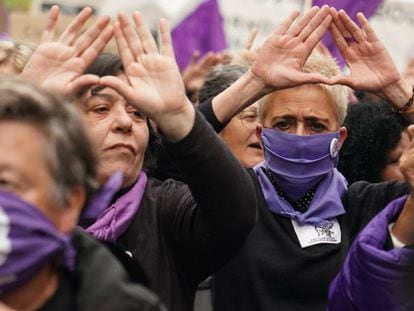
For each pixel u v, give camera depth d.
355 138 7.43
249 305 5.97
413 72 9.84
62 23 10.58
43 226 3.64
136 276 4.61
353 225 6.16
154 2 10.30
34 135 3.66
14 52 6.21
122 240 5.48
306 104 6.16
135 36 5.00
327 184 6.23
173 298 5.36
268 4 11.17
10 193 3.61
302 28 5.93
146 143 5.65
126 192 5.59
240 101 5.93
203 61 9.65
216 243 5.09
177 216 5.38
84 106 5.55
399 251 4.91
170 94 4.83
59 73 5.17
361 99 8.64
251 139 7.33
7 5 11.34
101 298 3.74
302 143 6.13
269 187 6.17
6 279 3.63
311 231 6.08
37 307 3.74
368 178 7.44
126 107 5.59
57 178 3.68
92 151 3.83
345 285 5.11
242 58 7.87
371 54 5.96
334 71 6.30
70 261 3.83
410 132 5.21
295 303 5.96
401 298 4.62
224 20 11.17
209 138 4.84
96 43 5.21
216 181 4.84
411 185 5.12
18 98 3.68
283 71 5.87
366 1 9.31
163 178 6.46
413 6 11.15
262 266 5.98
